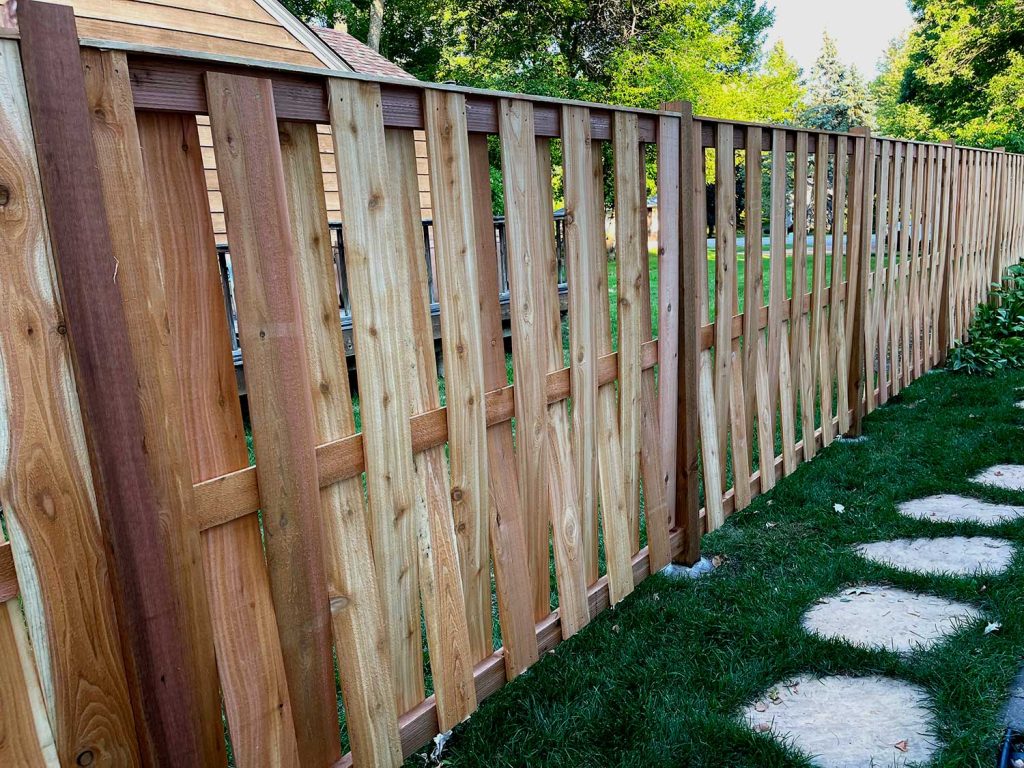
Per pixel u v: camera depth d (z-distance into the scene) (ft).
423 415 5.78
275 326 4.57
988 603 8.05
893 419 15.33
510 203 6.40
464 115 5.81
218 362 4.44
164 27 19.44
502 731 6.55
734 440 10.20
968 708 6.31
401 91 5.32
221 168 4.23
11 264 3.41
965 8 70.69
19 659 3.74
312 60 23.12
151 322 3.94
